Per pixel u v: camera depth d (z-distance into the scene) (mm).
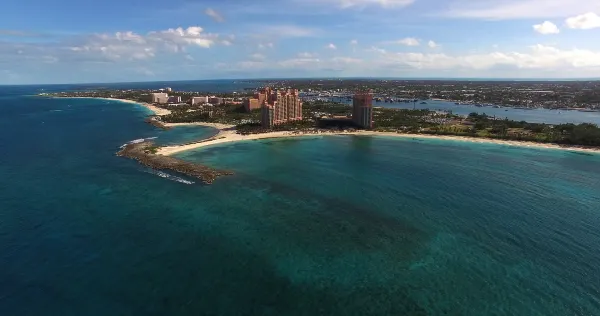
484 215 109062
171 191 128750
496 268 81062
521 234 96938
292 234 96625
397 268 81250
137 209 111938
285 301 69812
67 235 94312
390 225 102438
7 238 92188
